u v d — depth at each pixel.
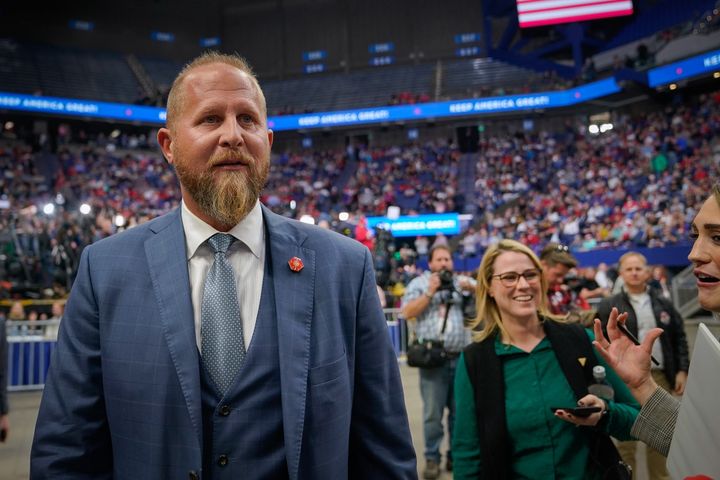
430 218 20.03
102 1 32.16
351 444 1.55
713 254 1.16
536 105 23.45
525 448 2.11
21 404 7.13
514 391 2.18
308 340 1.43
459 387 2.30
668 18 23.89
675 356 3.62
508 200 21.45
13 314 9.79
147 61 32.75
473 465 2.20
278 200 21.78
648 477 3.46
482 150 25.52
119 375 1.38
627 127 22.48
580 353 2.19
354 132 28.64
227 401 1.34
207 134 1.43
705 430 0.99
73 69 29.66
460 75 29.75
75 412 1.40
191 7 34.06
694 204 15.91
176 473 1.30
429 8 32.19
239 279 1.48
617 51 25.09
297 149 29.33
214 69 1.48
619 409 2.00
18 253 14.17
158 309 1.41
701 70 18.84
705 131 19.34
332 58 33.34
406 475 1.49
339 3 33.16
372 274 1.65
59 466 1.36
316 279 1.52
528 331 2.28
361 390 1.54
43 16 30.86
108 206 20.64
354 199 23.75
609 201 18.38
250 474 1.31
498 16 30.75
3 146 24.52
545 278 2.36
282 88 32.59
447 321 4.05
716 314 1.18
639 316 3.60
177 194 24.02
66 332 1.47
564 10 19.91
